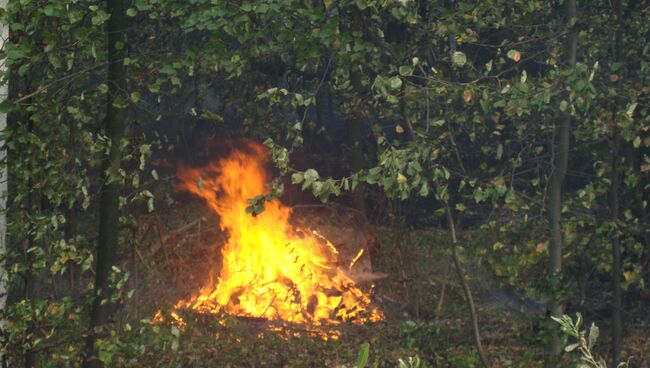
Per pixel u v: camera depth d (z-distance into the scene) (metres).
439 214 9.19
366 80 8.91
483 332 13.91
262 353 13.22
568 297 9.93
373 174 8.05
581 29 10.50
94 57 7.80
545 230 9.98
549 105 9.41
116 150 8.43
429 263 16.92
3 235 7.91
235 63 7.87
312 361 13.11
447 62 9.00
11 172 7.89
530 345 10.54
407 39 10.88
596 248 10.08
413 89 8.42
